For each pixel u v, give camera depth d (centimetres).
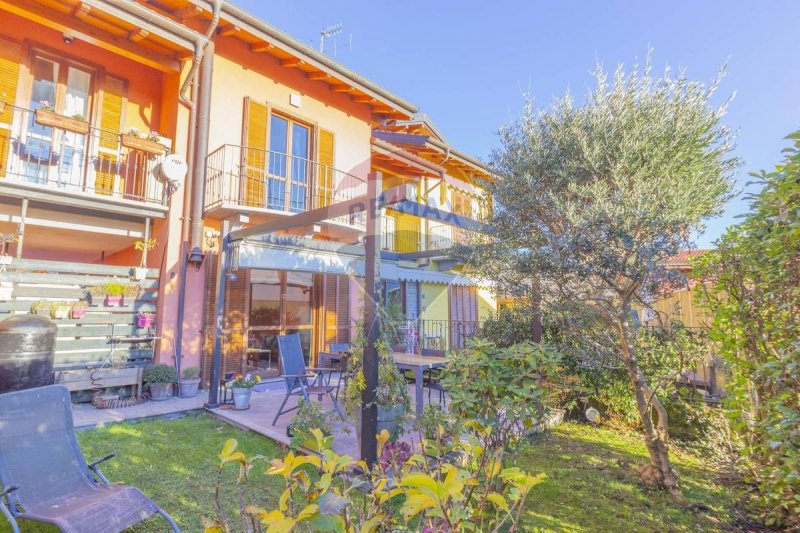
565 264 464
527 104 633
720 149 581
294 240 736
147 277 776
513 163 607
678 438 570
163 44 804
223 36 900
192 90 849
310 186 1038
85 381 650
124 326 736
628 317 466
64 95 788
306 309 1011
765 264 346
